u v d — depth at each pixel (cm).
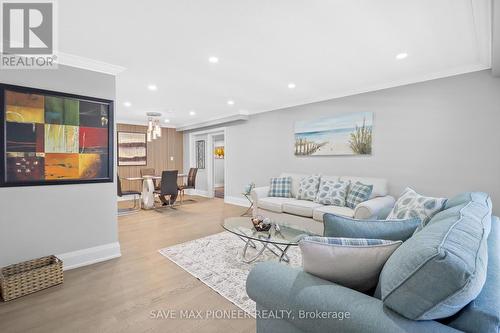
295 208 363
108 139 283
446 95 308
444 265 71
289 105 487
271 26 204
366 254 104
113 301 198
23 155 231
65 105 254
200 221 446
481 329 71
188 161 812
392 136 354
